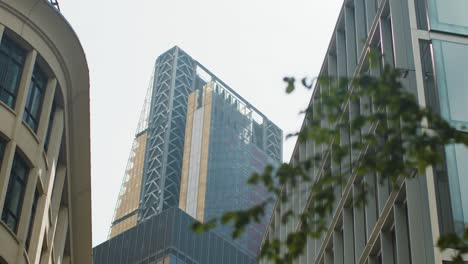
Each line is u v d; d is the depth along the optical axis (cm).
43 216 4847
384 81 1495
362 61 5019
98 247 19500
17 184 4612
